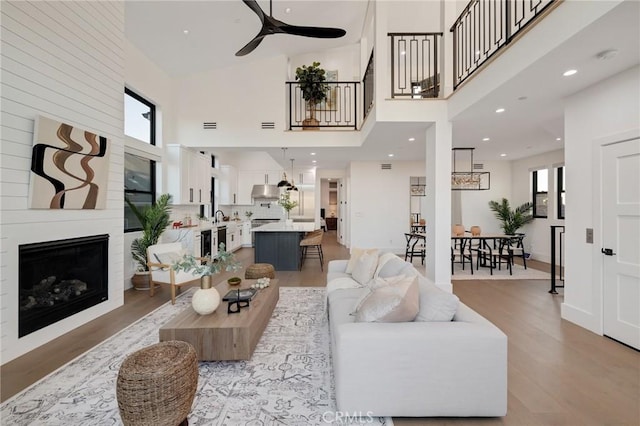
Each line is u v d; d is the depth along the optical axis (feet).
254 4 9.12
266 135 20.20
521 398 6.50
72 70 10.11
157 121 18.16
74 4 10.17
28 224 8.68
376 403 5.69
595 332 9.98
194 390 5.80
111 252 12.14
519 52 9.20
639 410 6.11
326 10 18.08
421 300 6.73
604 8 6.39
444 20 14.60
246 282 12.03
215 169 27.40
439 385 5.66
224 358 7.55
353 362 5.66
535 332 10.03
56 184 9.32
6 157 8.02
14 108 8.21
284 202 27.71
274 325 10.53
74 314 10.32
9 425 5.73
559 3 7.55
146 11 13.69
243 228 30.71
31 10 8.64
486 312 11.99
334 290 10.41
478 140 18.88
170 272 13.15
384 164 27.27
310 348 8.80
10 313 8.18
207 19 14.93
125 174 15.79
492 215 26.99
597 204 9.98
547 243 23.20
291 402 6.38
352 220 27.37
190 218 21.45
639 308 8.75
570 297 11.03
